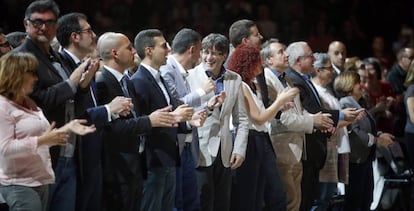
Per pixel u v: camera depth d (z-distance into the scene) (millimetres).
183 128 13539
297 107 15406
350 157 17250
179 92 13555
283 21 27906
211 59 13891
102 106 12180
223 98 13297
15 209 11258
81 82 12094
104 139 12664
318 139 15828
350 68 19875
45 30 11938
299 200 15594
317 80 16672
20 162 11250
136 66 14906
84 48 12594
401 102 20938
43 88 11859
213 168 14000
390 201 18953
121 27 25500
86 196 12469
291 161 15180
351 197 17531
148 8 26109
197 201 13820
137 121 12336
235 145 14047
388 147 18766
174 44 13898
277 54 15234
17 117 11250
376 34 29922
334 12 29172
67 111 12242
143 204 13180
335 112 15797
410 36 27453
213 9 26500
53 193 12250
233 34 15633
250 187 14508
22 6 24297
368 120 17453
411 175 18703
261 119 14234
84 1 25672
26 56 11289
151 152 13055
